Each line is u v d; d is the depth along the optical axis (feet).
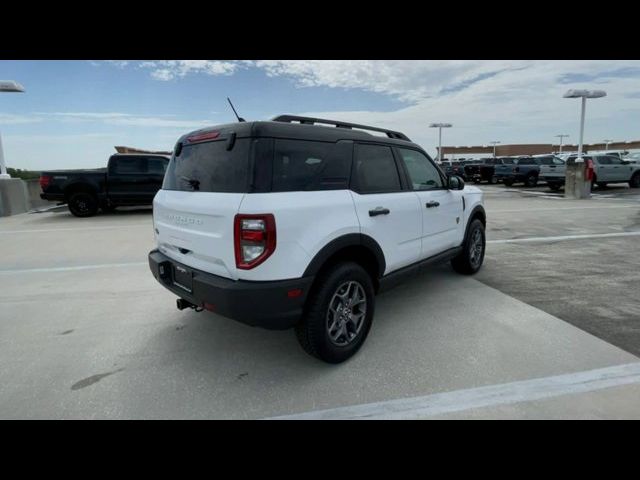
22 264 19.89
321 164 9.23
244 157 8.21
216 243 8.46
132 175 37.63
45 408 8.11
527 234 26.45
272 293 8.04
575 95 46.93
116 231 29.50
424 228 12.73
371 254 10.42
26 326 12.26
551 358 9.81
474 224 16.47
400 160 12.00
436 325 11.91
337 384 8.87
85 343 11.04
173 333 11.66
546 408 7.85
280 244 8.02
